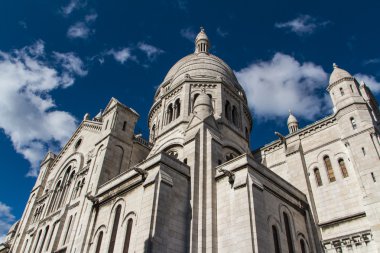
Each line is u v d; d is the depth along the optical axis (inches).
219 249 937.5
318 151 1384.1
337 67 1501.0
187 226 973.8
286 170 1444.4
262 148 1614.2
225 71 1929.1
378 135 1227.2
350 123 1286.9
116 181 1200.2
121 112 1593.3
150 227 871.7
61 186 1727.4
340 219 1160.2
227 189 1027.9
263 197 974.4
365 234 1067.3
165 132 1544.0
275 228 992.2
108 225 1081.4
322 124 1425.9
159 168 1006.4
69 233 1366.9
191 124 1288.1
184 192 1038.4
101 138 1535.4
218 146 1210.6
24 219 1856.5
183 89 1664.6
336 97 1400.1
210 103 1391.5
